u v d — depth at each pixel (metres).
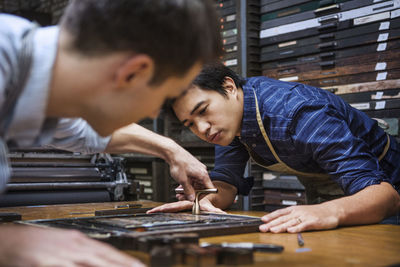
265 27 2.90
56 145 1.54
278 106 1.73
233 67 2.94
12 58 0.83
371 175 1.49
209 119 1.70
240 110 1.81
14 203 2.12
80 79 0.86
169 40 0.84
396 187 1.95
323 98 1.76
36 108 0.87
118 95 0.88
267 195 2.92
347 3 2.53
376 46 2.44
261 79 1.92
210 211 1.72
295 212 1.33
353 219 1.38
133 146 1.71
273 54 2.87
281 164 1.94
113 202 2.37
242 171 2.21
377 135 1.95
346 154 1.53
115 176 2.47
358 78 2.52
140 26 0.82
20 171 2.18
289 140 1.73
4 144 0.92
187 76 0.92
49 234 0.78
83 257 0.73
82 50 0.85
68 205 2.17
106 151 1.67
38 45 0.86
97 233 1.07
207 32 0.92
